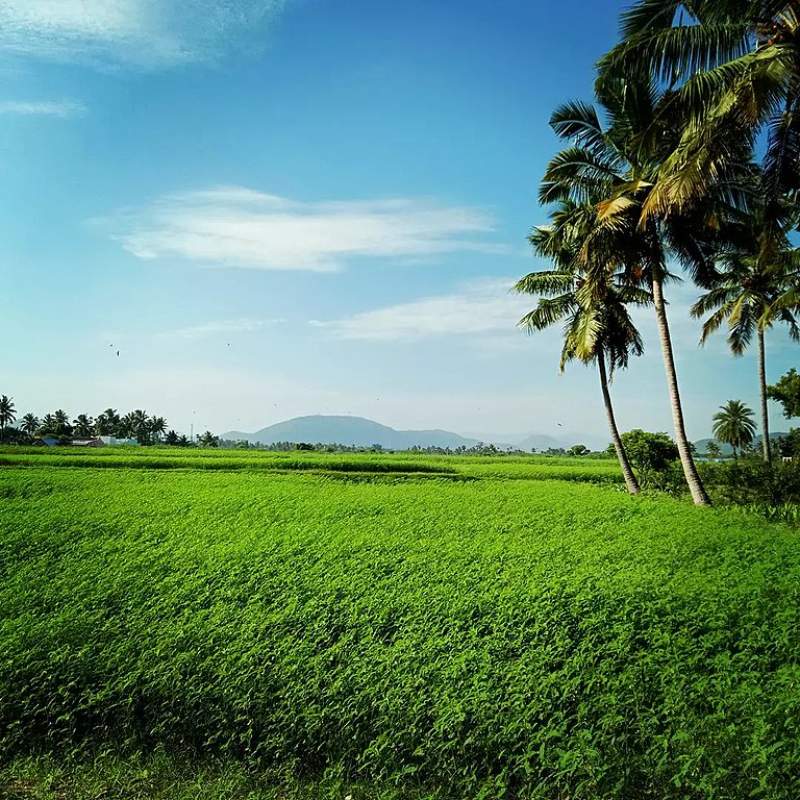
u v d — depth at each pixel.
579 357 26.92
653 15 15.38
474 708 7.52
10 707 8.48
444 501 23.34
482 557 13.69
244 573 12.88
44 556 14.34
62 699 8.62
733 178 20.69
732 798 6.06
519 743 7.00
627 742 6.98
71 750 7.97
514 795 6.79
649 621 9.48
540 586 11.16
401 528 17.53
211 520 18.83
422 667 8.53
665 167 16.41
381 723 7.63
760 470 27.14
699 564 12.88
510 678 8.12
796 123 15.66
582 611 9.93
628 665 8.23
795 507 22.81
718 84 14.93
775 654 8.52
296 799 7.05
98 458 44.19
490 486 31.75
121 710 8.45
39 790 7.29
